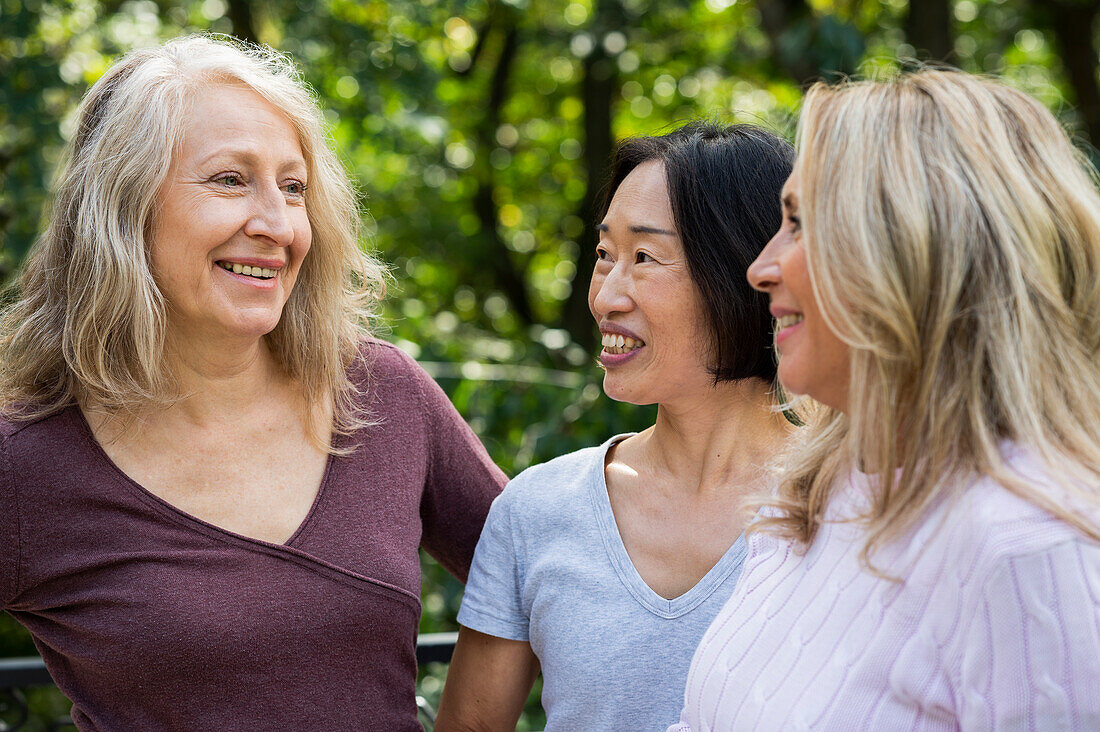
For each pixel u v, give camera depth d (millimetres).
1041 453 1008
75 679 1627
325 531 1672
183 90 1573
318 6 5875
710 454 1645
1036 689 962
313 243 1761
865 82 1156
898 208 1048
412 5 6039
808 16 5805
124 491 1597
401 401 1840
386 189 8375
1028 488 986
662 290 1571
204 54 1635
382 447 1779
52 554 1581
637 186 1599
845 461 1267
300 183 1682
